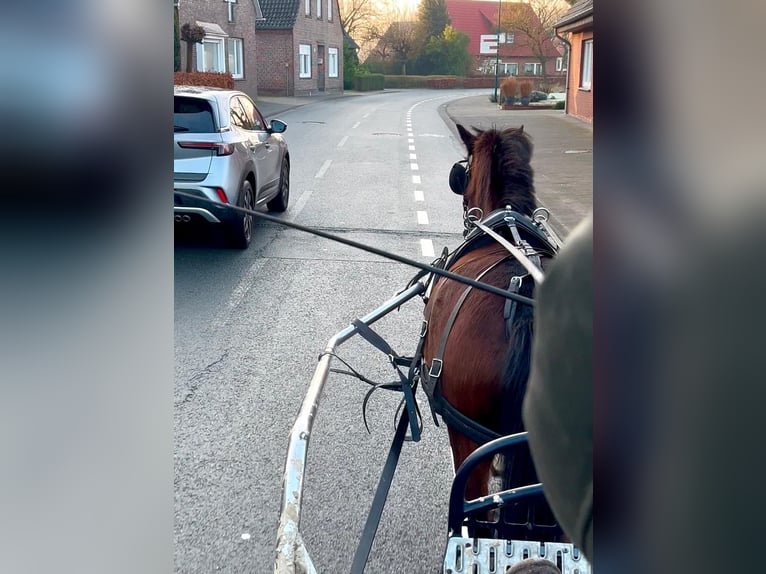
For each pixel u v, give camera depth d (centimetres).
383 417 477
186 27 2967
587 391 122
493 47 5912
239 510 368
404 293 320
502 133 349
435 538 349
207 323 650
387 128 2692
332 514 367
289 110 3634
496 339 250
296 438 211
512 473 236
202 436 444
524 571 186
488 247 303
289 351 586
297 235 995
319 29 5372
